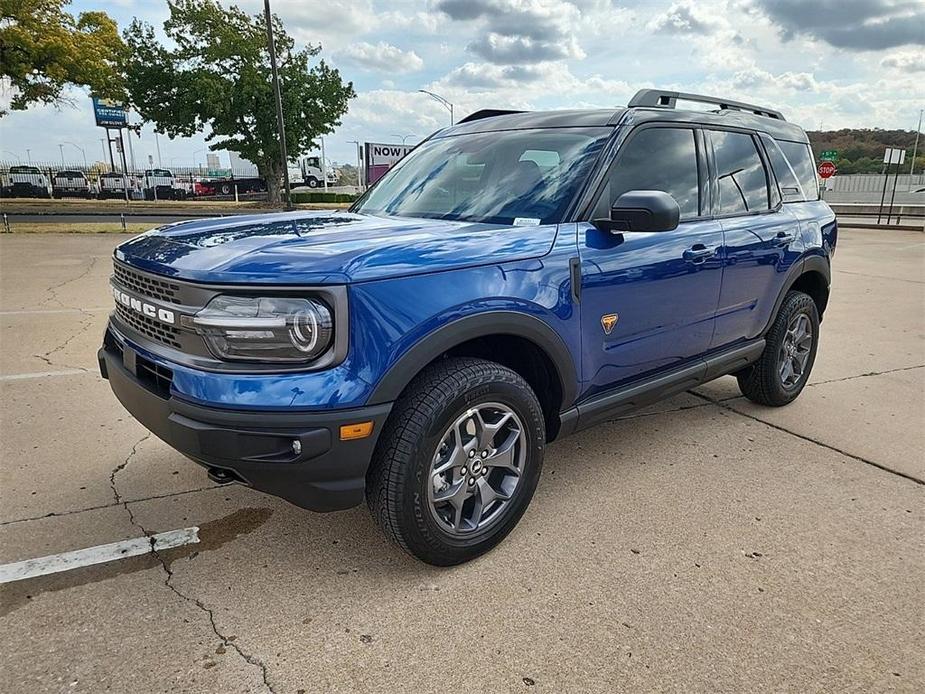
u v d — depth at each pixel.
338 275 2.10
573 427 2.96
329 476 2.19
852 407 4.56
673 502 3.15
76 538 2.76
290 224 2.88
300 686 1.98
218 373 2.13
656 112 3.37
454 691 1.96
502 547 2.74
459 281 2.35
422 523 2.38
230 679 2.00
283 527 2.88
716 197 3.63
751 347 4.01
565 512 3.04
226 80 32.69
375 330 2.15
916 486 3.36
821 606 2.38
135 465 3.44
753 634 2.23
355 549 2.72
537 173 3.11
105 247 13.94
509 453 2.66
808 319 4.48
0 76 22.39
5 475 3.30
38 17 22.53
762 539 2.83
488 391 2.47
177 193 41.47
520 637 2.20
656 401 3.44
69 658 2.07
